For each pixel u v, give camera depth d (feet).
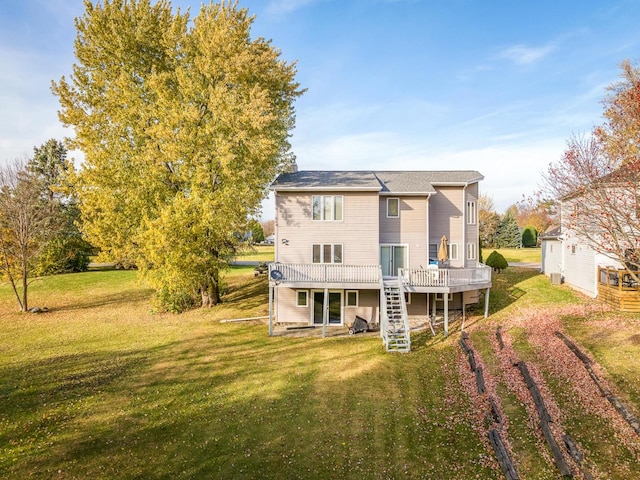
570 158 49.37
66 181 81.61
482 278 69.62
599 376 42.55
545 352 50.70
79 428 37.88
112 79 79.15
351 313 74.02
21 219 87.61
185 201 75.41
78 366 54.13
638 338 51.55
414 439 34.99
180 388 46.73
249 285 107.55
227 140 73.15
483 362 50.42
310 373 50.55
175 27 77.00
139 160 76.95
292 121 90.68
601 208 46.88
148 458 32.86
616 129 48.11
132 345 63.26
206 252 78.07
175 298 85.97
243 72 71.97
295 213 72.74
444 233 79.46
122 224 80.53
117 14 76.13
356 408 40.93
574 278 85.30
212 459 32.60
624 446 31.63
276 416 39.68
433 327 67.92
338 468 31.12
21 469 31.42
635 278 46.47
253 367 53.06
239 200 75.56
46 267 115.85
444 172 87.30
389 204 75.41
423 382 46.80
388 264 75.51
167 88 77.20
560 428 34.53
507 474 29.07
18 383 48.55
